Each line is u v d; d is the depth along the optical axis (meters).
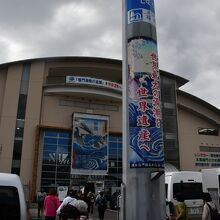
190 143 56.16
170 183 15.98
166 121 54.50
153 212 10.16
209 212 10.14
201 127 58.12
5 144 46.38
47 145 47.66
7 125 47.34
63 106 50.56
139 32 11.76
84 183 47.09
